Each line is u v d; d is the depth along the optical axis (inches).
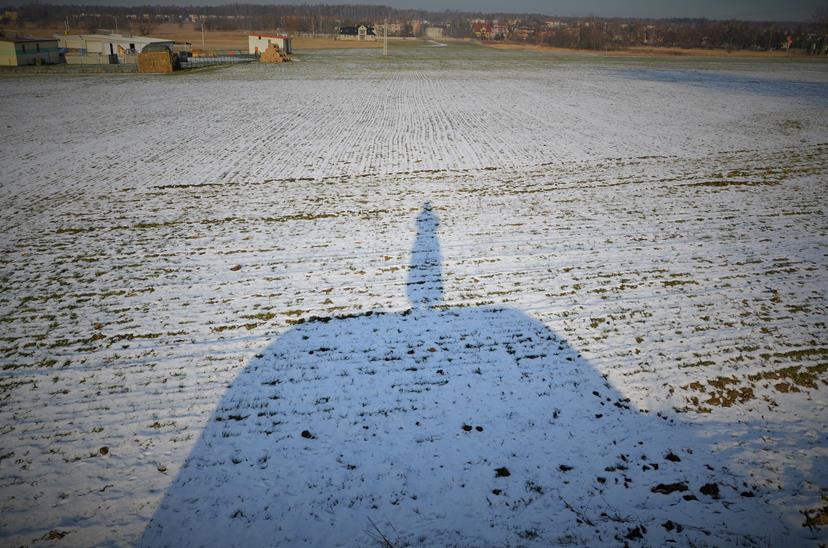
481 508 229.9
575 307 392.2
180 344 353.7
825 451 254.1
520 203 633.0
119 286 432.1
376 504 232.8
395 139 996.6
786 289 410.0
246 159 848.9
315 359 337.7
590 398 297.6
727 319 370.6
